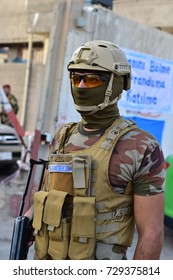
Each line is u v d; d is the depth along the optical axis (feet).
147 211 4.90
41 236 5.24
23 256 5.70
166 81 21.83
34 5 33.09
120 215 4.99
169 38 21.70
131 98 19.60
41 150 15.48
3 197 16.93
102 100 5.15
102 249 4.92
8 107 19.99
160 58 21.20
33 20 33.17
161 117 21.75
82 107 5.19
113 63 5.09
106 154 4.99
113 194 4.94
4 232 14.29
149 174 4.92
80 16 16.34
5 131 23.21
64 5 15.97
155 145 5.05
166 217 13.85
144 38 20.03
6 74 41.73
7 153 23.08
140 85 20.06
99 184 4.93
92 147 5.13
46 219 5.09
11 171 24.75
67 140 5.50
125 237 5.01
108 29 17.76
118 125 5.19
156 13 36.32
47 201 5.12
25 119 38.73
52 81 16.12
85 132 5.36
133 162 4.92
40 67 38.11
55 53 16.07
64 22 15.96
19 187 18.10
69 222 5.00
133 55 19.42
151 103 20.94
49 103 16.10
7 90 29.68
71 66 5.19
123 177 4.93
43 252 5.19
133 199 5.06
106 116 5.24
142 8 36.78
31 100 38.58
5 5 45.09
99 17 17.16
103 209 4.93
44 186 5.56
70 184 5.04
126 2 37.55
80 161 4.95
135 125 5.25
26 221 5.74
